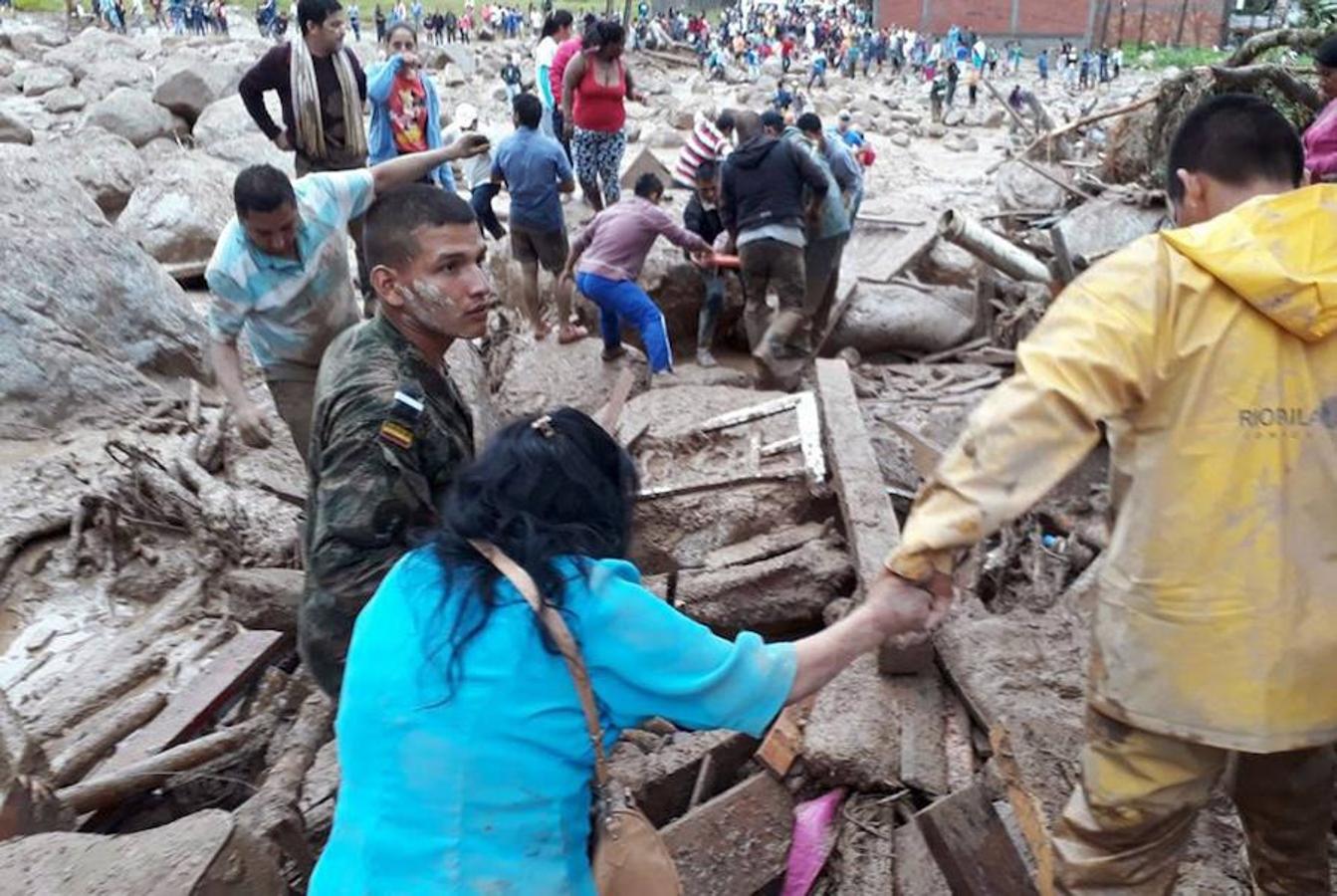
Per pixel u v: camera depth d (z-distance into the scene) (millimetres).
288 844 3381
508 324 8570
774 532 5344
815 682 2039
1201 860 3094
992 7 52062
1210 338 2018
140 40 29266
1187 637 2094
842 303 8617
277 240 4219
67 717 4215
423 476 2939
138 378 6754
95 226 7023
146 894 2635
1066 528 4992
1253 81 7043
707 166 8508
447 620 1906
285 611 4453
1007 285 8531
